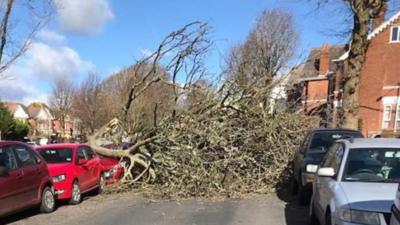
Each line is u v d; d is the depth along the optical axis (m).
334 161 8.33
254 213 11.29
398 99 39.66
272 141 15.66
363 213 6.23
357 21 21.02
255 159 15.55
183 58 17.02
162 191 15.08
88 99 67.94
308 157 12.26
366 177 7.40
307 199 12.23
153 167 16.05
